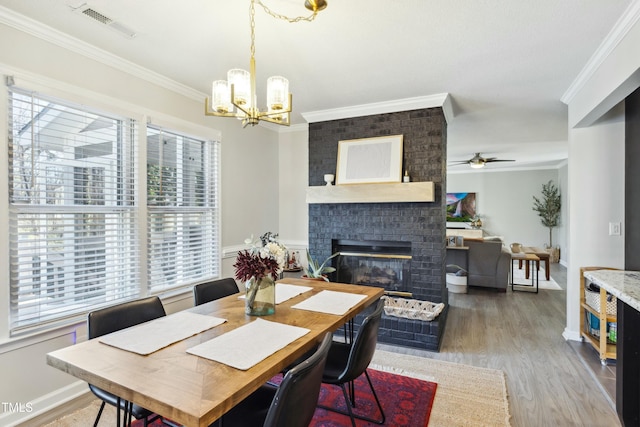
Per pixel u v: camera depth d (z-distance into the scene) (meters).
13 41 2.02
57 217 2.28
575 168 3.31
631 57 2.04
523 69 2.79
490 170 9.55
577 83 3.02
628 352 1.96
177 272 3.14
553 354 3.06
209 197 3.51
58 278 2.26
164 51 2.47
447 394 2.39
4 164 2.00
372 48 2.44
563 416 2.14
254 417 1.42
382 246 3.81
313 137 4.06
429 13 1.99
